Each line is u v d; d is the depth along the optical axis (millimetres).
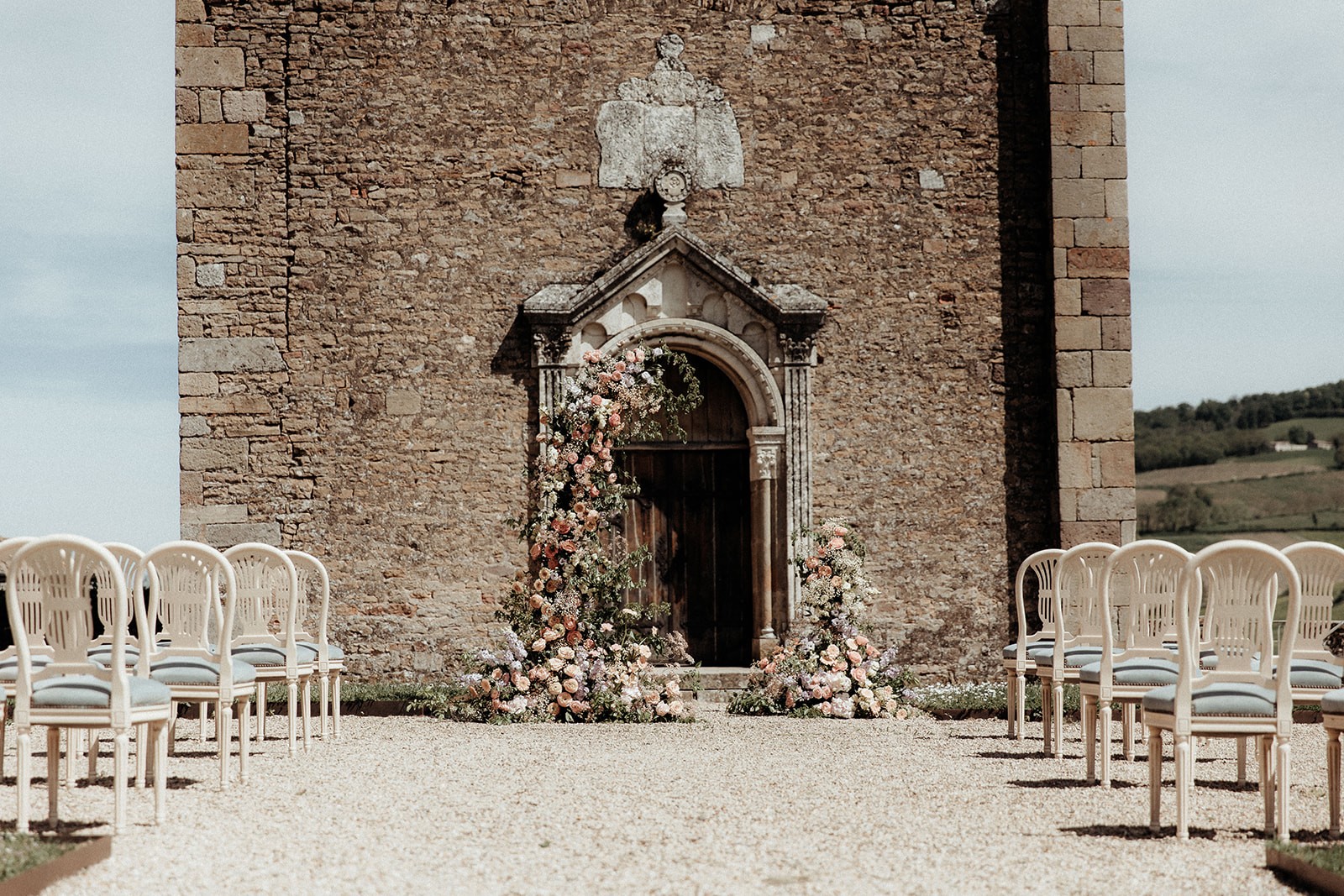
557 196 12461
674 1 12633
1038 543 12500
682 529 12750
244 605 8555
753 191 12570
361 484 12172
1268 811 5824
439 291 12305
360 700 11094
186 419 12086
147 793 6883
